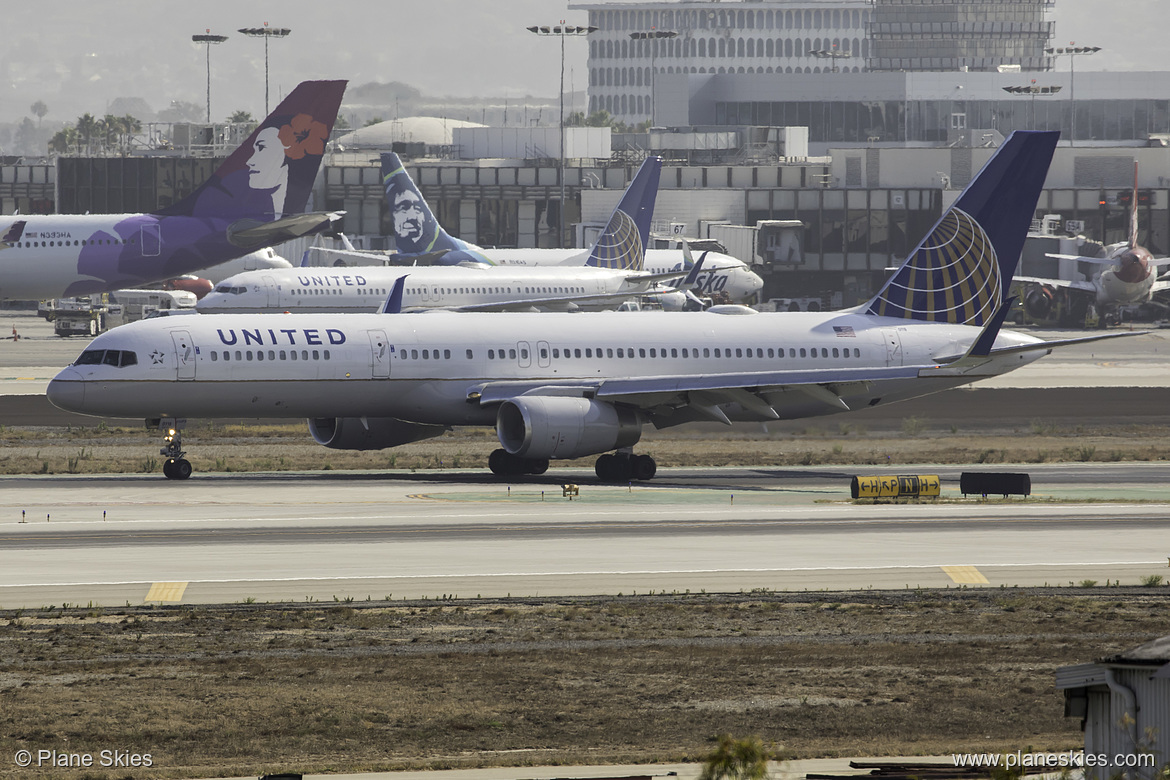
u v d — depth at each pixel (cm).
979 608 13075
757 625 12312
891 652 11412
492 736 9106
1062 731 9250
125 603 12781
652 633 11975
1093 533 17212
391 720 9444
